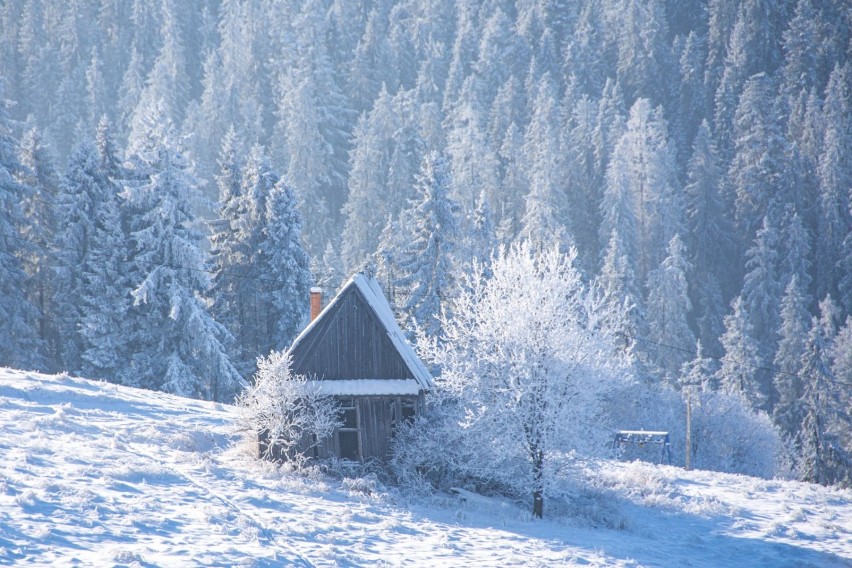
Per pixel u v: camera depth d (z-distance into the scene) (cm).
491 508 2459
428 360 2688
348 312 2773
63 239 5178
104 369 4978
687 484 3406
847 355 8206
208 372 5034
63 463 1991
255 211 5453
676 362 9512
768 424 5962
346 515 2011
